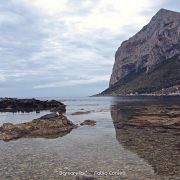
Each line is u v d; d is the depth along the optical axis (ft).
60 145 95.35
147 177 57.77
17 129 122.31
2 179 58.29
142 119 162.61
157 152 80.07
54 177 59.11
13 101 325.83
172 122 142.92
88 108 331.36
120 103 423.23
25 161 73.00
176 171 61.62
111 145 92.63
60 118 145.38
